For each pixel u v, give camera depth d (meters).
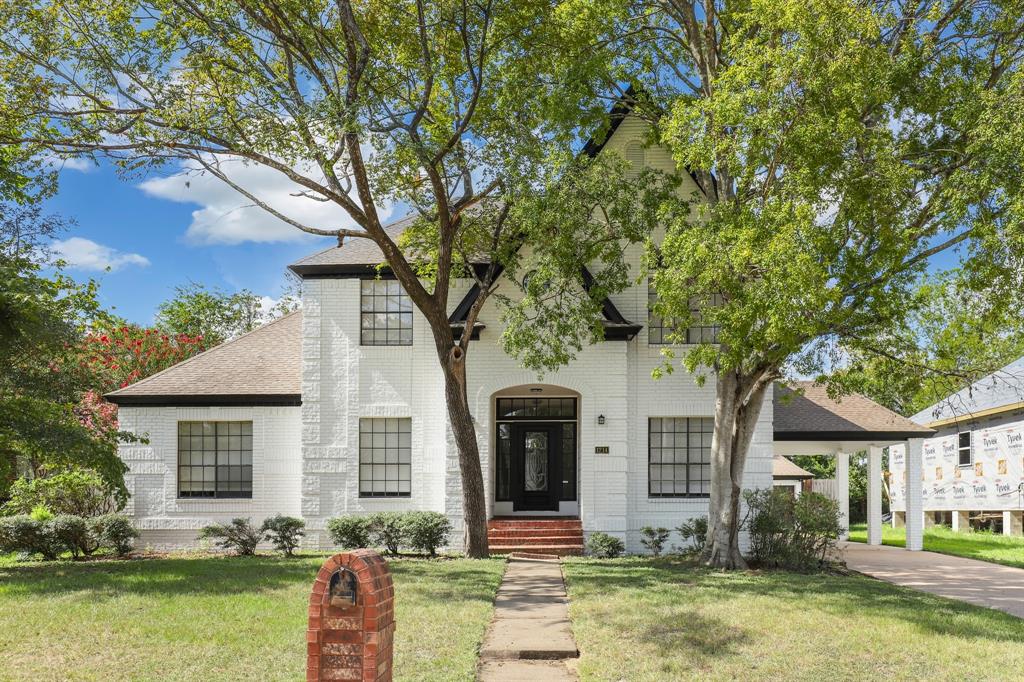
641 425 22.39
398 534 19.67
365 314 22.94
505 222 19.72
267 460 22.92
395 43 18.22
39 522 18.92
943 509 38.31
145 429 22.94
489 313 22.19
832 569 18.62
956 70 14.93
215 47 16.98
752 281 14.68
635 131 22.09
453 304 22.55
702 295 15.77
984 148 13.39
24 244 17.17
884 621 12.31
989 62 14.99
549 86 18.02
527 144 17.50
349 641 6.71
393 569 16.69
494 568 16.98
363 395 22.70
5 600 12.97
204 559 18.58
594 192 16.70
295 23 17.69
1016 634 11.84
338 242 18.64
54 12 16.11
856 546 26.73
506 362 22.05
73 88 16.50
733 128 15.67
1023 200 12.52
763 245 13.78
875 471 27.36
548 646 10.87
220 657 9.88
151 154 16.75
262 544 22.45
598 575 16.44
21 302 15.41
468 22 17.55
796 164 14.14
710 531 18.50
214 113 16.77
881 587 15.70
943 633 11.79
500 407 23.95
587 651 10.66
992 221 13.70
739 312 14.20
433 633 11.22
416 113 17.80
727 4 17.61
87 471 21.06
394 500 22.45
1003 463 32.91
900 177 13.63
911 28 14.70
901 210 14.27
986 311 15.52
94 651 10.11
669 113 17.55
